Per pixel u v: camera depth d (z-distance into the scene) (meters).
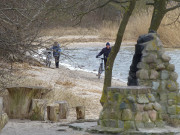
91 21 165.88
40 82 40.19
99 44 126.88
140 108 16.25
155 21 27.88
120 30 27.61
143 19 129.00
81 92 41.22
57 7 27.17
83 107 24.78
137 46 19.11
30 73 47.50
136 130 15.95
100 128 16.62
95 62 78.19
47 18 27.45
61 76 48.69
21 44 25.67
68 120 24.56
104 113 16.86
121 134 15.94
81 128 17.55
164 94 18.59
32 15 26.31
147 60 18.61
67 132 17.19
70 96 34.81
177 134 16.12
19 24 25.09
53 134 16.88
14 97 24.55
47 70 53.97
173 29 108.94
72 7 29.48
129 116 16.09
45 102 24.22
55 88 37.75
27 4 26.11
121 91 16.47
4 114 15.88
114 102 16.62
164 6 27.89
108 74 28.23
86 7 30.36
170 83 18.66
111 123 16.56
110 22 158.38
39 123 21.88
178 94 18.70
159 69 18.61
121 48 111.25
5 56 26.91
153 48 18.67
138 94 16.38
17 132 17.78
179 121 18.23
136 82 18.98
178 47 105.38
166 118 18.41
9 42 25.55
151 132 15.71
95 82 51.44
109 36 142.62
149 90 16.83
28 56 27.14
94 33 147.25
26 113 24.42
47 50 27.44
